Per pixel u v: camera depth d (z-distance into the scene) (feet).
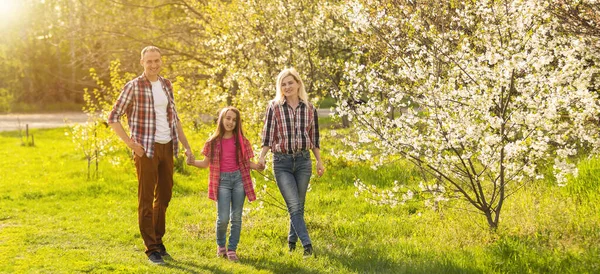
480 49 22.85
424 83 20.49
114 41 80.59
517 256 17.78
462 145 19.81
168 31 72.90
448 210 24.30
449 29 24.17
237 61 39.47
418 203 27.81
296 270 19.12
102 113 46.80
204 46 66.28
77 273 18.24
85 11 79.36
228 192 20.74
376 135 21.08
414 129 20.47
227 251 20.76
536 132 18.81
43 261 19.76
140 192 20.12
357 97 22.91
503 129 19.81
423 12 23.39
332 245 21.97
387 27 23.91
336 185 34.99
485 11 20.36
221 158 20.68
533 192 24.81
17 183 42.68
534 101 18.51
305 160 20.71
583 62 20.33
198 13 66.44
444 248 20.07
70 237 24.56
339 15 32.30
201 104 51.08
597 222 20.22
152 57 19.99
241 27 37.96
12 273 18.13
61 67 156.15
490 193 25.00
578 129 19.83
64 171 49.73
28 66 153.48
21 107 148.46
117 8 77.51
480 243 20.06
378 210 28.12
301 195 20.88
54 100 157.07
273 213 28.68
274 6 36.47
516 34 19.98
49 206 33.73
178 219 28.73
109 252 21.57
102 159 55.52
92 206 33.55
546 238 19.19
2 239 23.76
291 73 20.63
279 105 20.66
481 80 20.15
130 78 48.80
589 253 17.15
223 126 20.72
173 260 20.24
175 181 40.50
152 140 19.98
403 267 18.15
